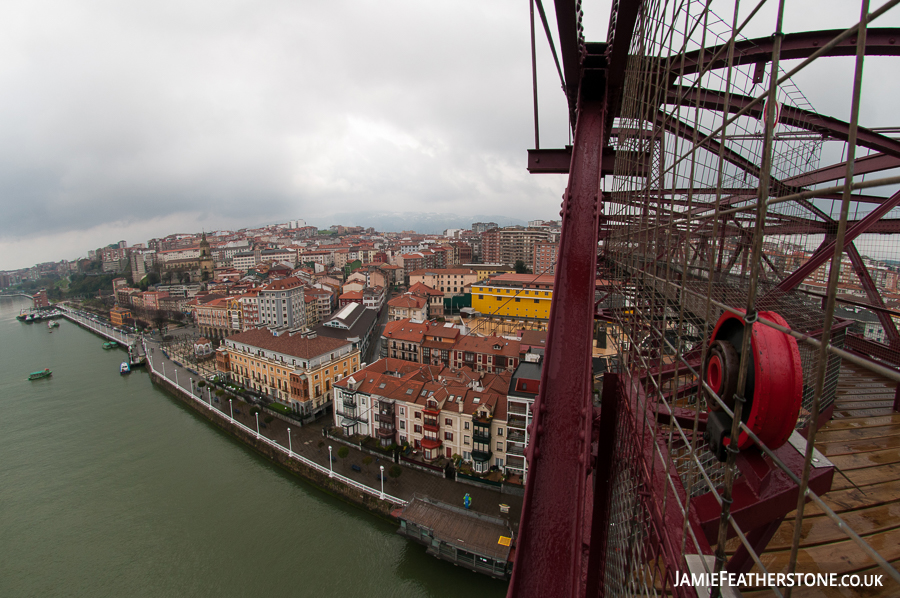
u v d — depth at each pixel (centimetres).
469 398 3578
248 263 15112
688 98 790
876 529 532
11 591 2719
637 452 405
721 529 201
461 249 16162
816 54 118
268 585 2672
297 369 4697
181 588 2688
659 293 501
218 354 5847
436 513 2870
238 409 4909
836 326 845
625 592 399
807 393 798
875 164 920
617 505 511
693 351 554
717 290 741
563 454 368
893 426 802
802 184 956
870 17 97
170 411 5247
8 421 5066
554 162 1010
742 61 761
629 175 564
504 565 2570
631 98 571
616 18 563
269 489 3572
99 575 2802
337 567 2762
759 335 276
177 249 16450
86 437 4597
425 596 2523
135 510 3378
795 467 362
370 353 6656
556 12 562
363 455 3806
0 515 3378
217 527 3159
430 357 5488
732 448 194
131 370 7188
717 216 196
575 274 511
